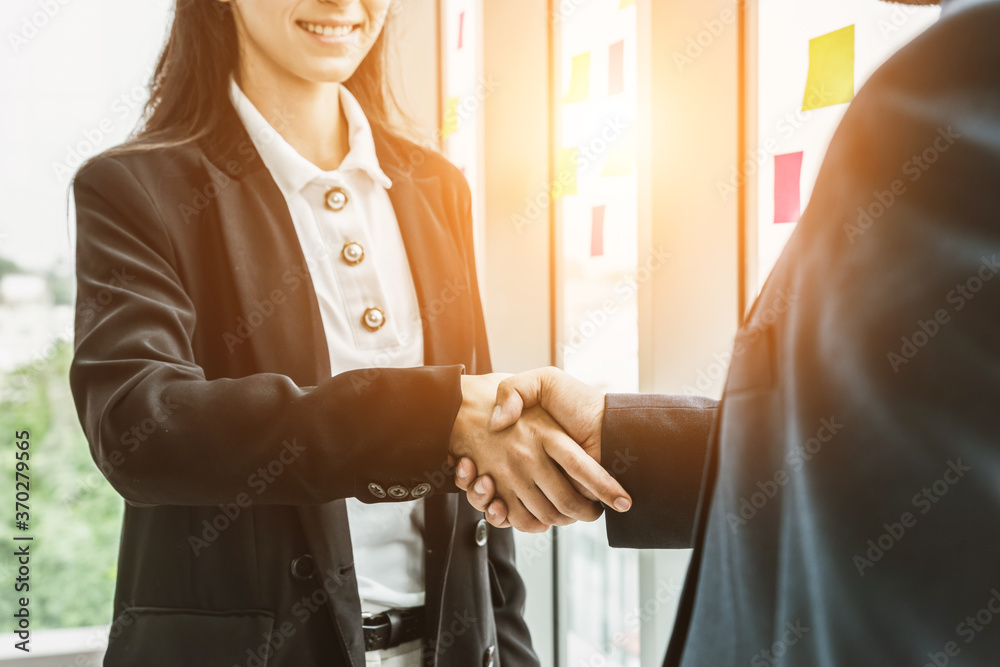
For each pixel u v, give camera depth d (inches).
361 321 29.5
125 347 23.7
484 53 60.6
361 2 27.7
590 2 52.1
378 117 34.6
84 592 94.3
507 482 23.1
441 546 29.5
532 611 61.6
